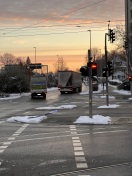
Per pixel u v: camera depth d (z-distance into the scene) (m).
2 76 69.88
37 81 53.59
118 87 78.25
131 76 46.03
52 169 8.80
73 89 66.88
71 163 9.45
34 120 20.47
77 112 26.70
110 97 49.47
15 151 11.29
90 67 20.83
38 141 13.30
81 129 16.94
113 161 9.64
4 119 22.48
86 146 12.06
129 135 14.73
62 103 39.59
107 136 14.47
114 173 8.31
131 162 9.50
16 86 70.19
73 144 12.52
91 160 9.79
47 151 11.22
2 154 10.81
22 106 36.12
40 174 8.31
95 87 75.19
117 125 18.45
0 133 15.68
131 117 22.25
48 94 64.25
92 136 14.52
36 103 41.06
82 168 8.86
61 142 13.00
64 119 21.59
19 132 15.99
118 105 33.50
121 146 12.00
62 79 65.81
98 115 22.52
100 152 10.94
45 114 25.47
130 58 57.72
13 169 8.84
